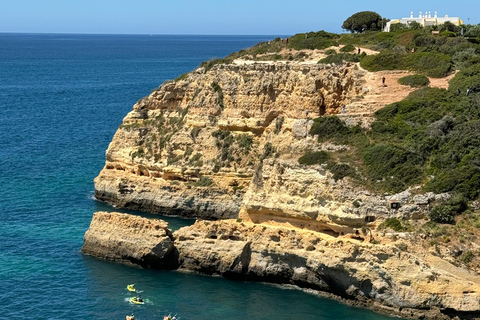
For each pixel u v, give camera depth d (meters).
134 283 61.75
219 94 87.75
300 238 61.75
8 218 78.44
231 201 81.69
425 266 55.75
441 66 79.62
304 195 63.97
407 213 58.78
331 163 64.00
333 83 77.62
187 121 89.38
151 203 85.38
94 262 66.00
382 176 61.94
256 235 63.75
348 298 59.41
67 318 54.88
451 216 58.12
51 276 62.59
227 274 63.81
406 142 67.19
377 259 57.16
